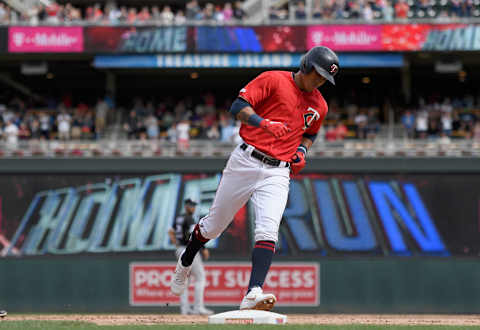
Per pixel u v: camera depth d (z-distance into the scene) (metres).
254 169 17.72
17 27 70.75
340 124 71.50
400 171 62.75
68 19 72.44
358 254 60.91
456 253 61.19
